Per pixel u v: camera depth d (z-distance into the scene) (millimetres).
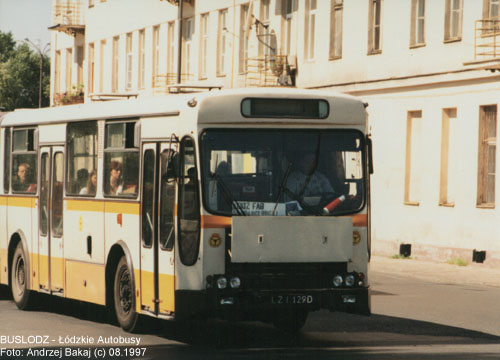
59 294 18438
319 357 13648
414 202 34844
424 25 34656
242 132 14406
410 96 35281
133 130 16094
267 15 44344
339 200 14562
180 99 14859
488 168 31953
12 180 20656
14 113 20906
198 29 49844
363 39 37625
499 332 16891
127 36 57531
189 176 14375
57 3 65125
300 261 14203
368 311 14492
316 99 14617
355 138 14742
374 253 36781
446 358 13617
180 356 13719
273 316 14523
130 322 16016
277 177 14414
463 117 32719
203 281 14141
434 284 26406
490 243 31375
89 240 17359
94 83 61312
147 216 15516
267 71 43781
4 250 20859
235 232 14031
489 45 30672
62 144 18531
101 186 17000
